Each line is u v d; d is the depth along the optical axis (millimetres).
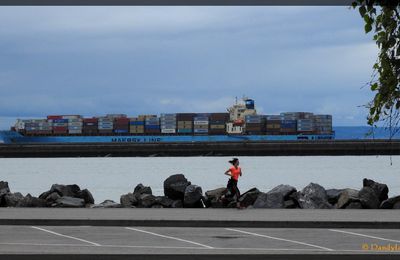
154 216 21422
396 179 72250
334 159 151375
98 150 165125
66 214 22344
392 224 19203
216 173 89188
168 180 26359
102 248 15117
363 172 91375
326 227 19469
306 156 172500
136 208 25141
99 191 53219
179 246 15453
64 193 27984
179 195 26125
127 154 163875
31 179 76438
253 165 120750
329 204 24766
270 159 154625
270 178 75250
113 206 26125
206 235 17734
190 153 162875
